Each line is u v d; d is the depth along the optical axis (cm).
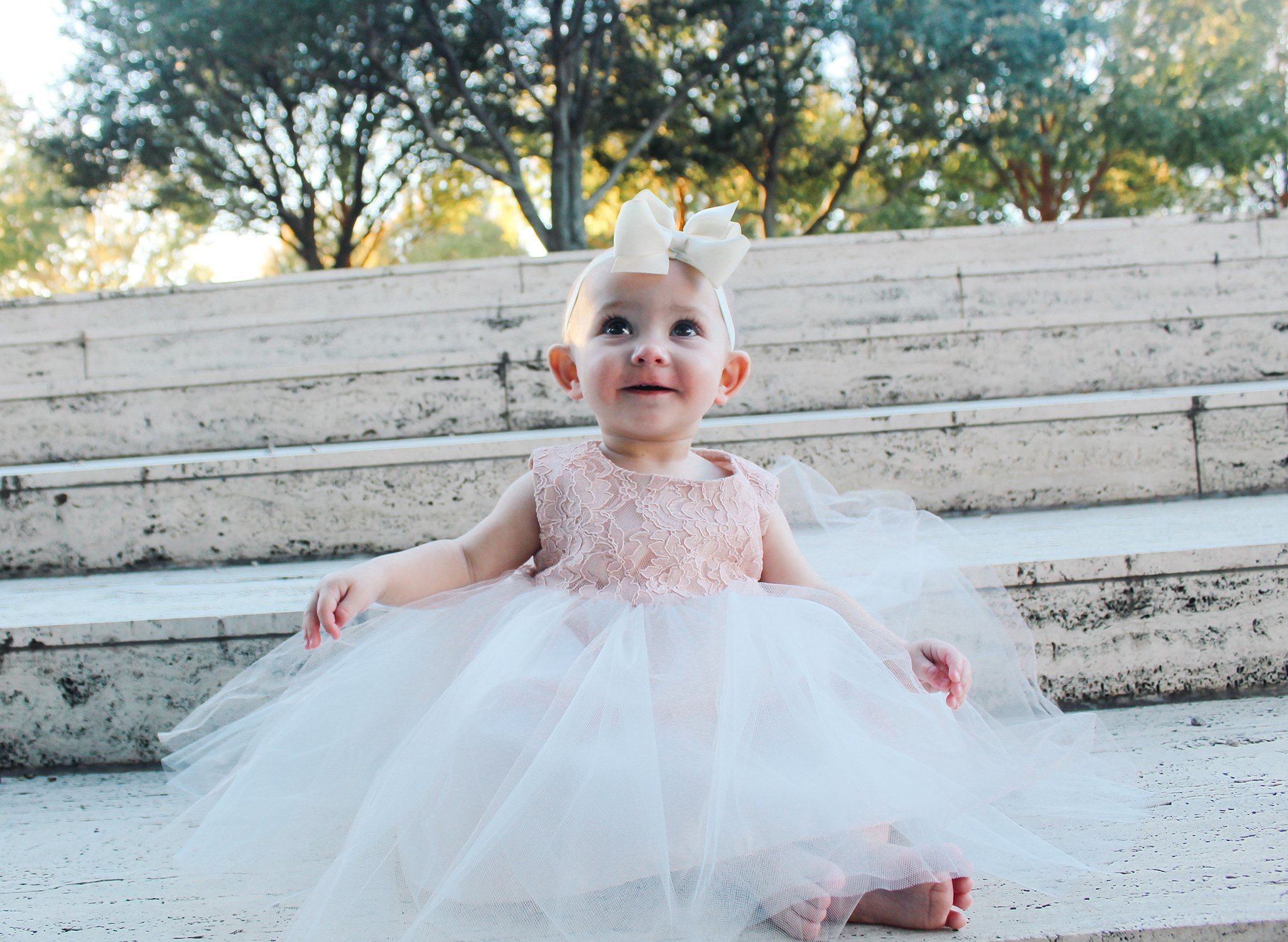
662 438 172
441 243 2417
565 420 393
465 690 140
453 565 170
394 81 1529
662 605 155
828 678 142
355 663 156
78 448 388
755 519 173
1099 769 158
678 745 133
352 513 301
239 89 1542
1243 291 511
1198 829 145
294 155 1669
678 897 124
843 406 402
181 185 1652
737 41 1566
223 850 142
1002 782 139
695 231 178
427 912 118
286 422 390
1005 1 1487
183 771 164
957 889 124
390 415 391
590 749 128
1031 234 566
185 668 208
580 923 120
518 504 175
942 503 308
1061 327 404
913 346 401
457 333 489
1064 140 1731
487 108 1587
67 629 206
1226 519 261
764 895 121
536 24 1515
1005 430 308
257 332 489
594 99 1603
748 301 497
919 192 1997
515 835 123
